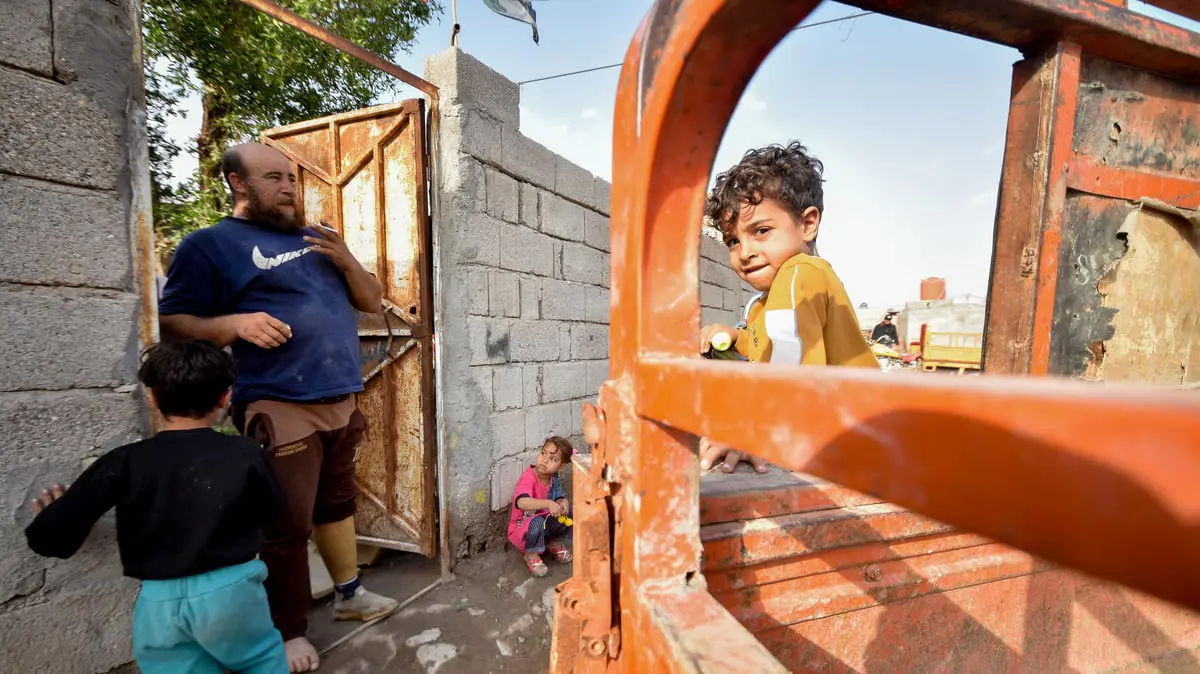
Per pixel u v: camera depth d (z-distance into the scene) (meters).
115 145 1.56
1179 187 0.79
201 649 1.45
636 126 0.53
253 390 1.90
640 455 0.55
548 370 3.36
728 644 0.46
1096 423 0.17
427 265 2.61
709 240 6.23
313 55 5.52
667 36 0.48
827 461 0.29
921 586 0.90
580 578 0.67
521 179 3.05
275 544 1.87
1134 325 0.78
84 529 1.34
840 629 0.84
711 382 0.41
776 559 0.78
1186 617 1.18
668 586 0.56
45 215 1.44
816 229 1.39
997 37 0.65
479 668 1.96
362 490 2.86
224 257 1.83
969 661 0.95
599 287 3.96
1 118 1.36
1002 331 0.72
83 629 1.51
